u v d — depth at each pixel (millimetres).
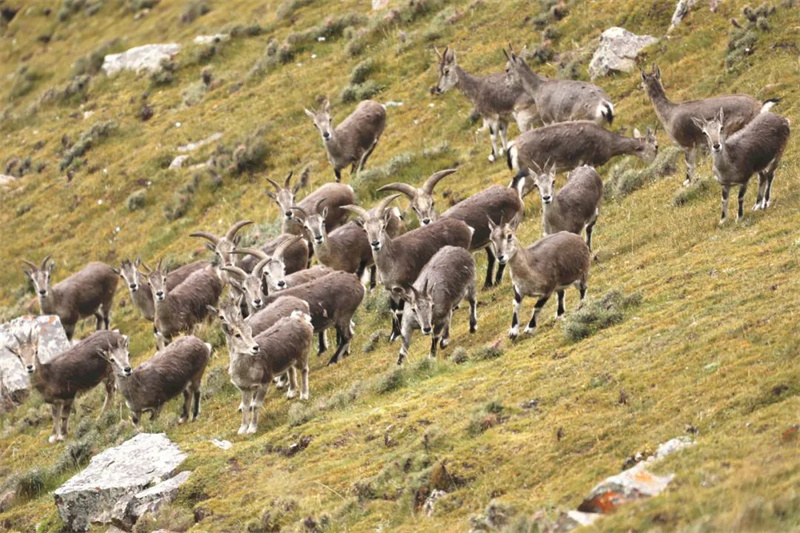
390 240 56688
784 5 79750
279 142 105312
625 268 53844
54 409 62594
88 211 110250
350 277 58000
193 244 95188
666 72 81000
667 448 32375
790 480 27875
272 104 113375
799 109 66812
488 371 46125
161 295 64562
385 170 85938
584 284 51250
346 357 58000
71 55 163500
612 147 65625
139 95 133500
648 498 29156
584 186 57469
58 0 185500
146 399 54281
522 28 101250
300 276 61500
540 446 36281
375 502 37344
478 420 39531
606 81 84625
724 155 52000
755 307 41344
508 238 47188
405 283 56844
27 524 49969
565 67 89688
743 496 27516
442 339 53062
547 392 40656
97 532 44719
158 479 45469
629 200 65062
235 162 104000
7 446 66062
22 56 172250
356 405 48156
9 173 127562
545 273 48562
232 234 70625
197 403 56844
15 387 73750
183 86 131875
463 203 60875
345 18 125375
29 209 115688
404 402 45406
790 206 53188
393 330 57344
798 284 41875
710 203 58500
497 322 53938
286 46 124125
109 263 99562
